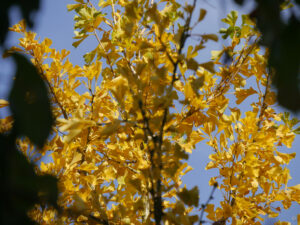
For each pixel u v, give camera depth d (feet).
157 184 10.62
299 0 6.13
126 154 11.92
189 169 11.66
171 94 10.60
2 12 5.91
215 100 11.91
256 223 11.85
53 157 11.53
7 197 5.76
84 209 10.98
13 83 5.88
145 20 10.87
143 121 10.62
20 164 5.93
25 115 5.69
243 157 11.87
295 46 5.67
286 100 5.51
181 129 11.60
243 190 11.67
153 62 10.87
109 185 11.95
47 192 6.20
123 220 11.05
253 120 11.90
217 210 11.65
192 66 10.65
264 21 6.05
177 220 10.61
